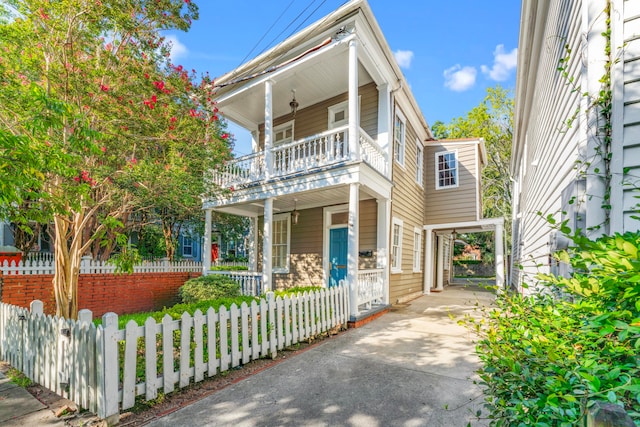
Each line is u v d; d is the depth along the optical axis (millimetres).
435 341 5188
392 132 8734
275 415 2838
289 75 7789
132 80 5344
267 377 3699
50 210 3783
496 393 1574
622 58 2500
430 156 12641
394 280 8852
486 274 25812
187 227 13680
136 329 2977
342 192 7625
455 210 11953
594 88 2650
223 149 6961
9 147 2676
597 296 1569
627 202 2412
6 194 2799
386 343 5086
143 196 6090
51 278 7375
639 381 1097
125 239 4828
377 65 7652
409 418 2775
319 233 9469
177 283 10031
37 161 3027
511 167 14055
